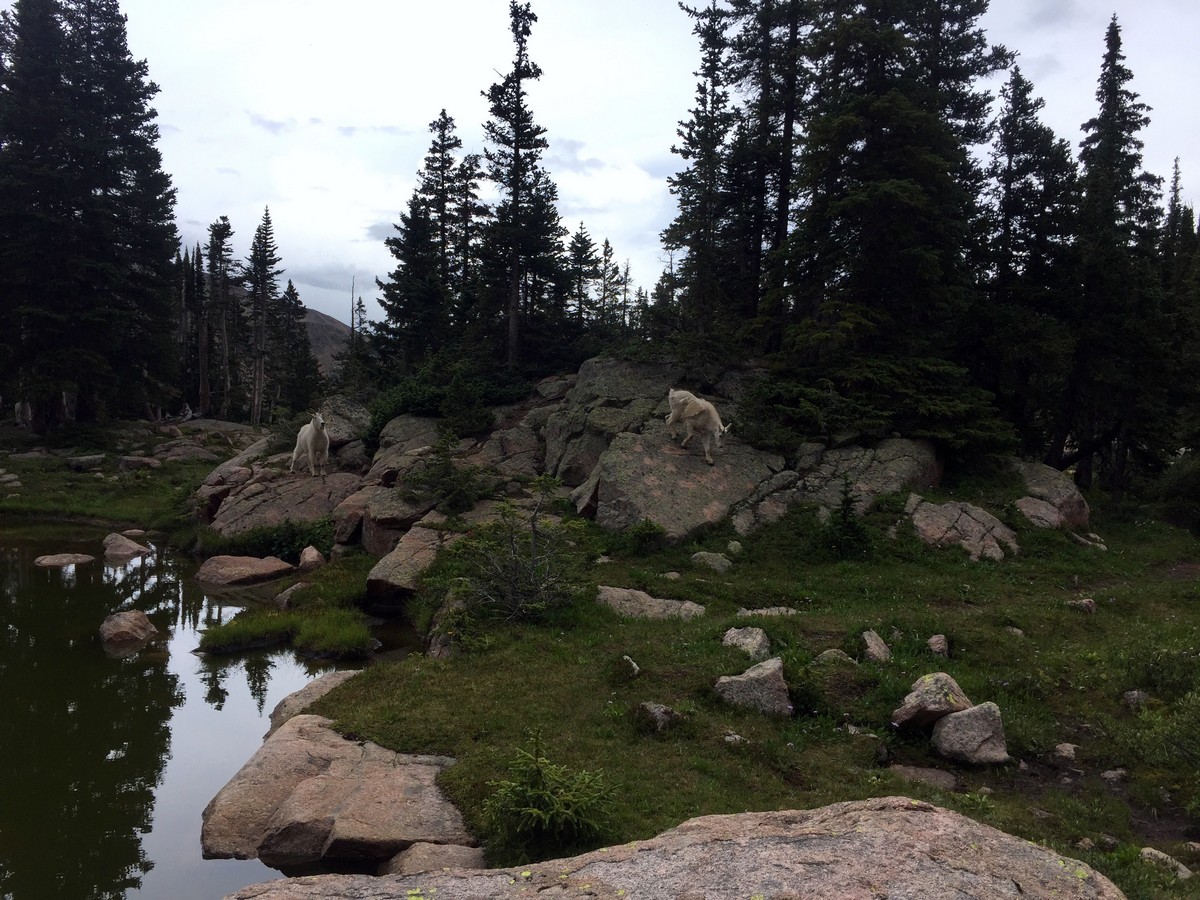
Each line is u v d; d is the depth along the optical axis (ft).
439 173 132.46
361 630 46.65
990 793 24.90
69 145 119.44
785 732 28.17
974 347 79.36
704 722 28.12
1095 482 120.88
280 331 227.61
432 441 80.18
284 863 22.36
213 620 52.80
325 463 83.56
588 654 35.68
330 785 24.58
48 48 122.21
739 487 58.03
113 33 133.39
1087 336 81.10
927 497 57.77
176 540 77.71
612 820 21.31
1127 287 82.99
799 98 85.56
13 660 43.91
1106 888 14.37
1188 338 89.76
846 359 67.15
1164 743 26.04
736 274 93.20
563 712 29.60
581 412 71.41
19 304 115.75
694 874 14.78
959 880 14.37
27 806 27.68
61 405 128.98
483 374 93.86
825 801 23.16
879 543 52.21
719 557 50.37
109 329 120.06
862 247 68.39
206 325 187.62
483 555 43.62
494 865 20.18
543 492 45.57
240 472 85.40
